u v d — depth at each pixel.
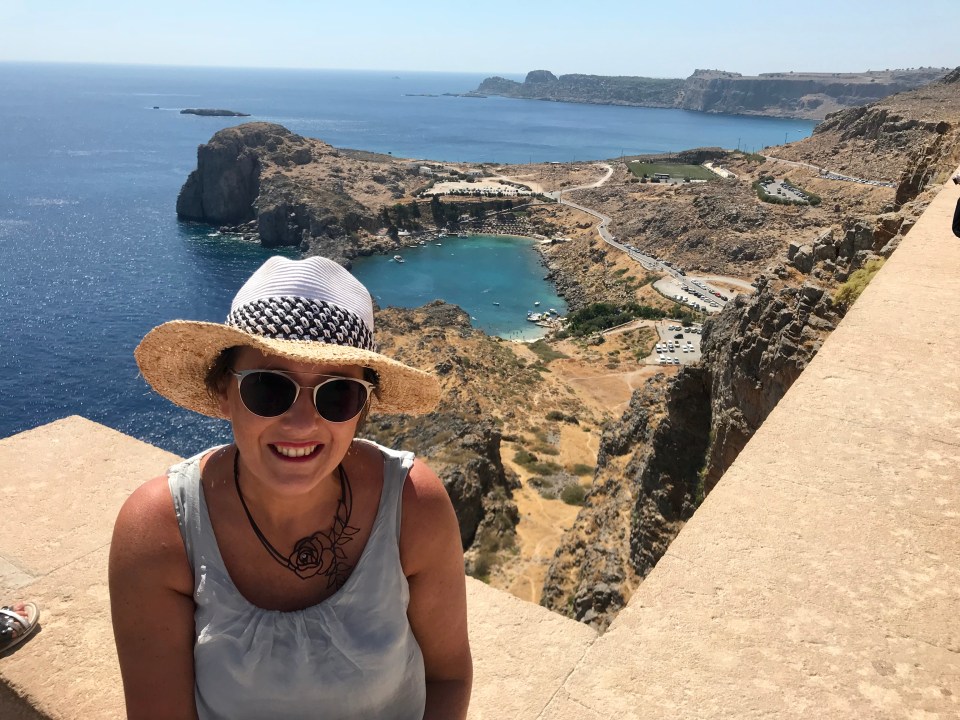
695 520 4.57
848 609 3.86
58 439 6.16
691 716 3.25
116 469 5.79
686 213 174.88
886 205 29.62
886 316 8.30
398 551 2.89
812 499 4.80
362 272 179.62
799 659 3.55
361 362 2.63
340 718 2.79
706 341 25.91
